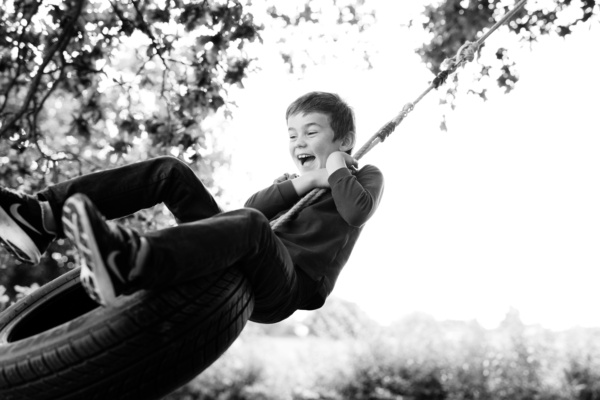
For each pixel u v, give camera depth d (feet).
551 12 17.03
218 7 16.22
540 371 37.14
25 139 17.67
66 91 17.58
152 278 6.68
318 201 9.66
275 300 8.62
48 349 7.04
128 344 7.01
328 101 10.46
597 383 36.45
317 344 41.32
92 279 6.45
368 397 38.52
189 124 17.29
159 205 17.79
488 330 39.04
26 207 8.14
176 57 17.24
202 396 38.60
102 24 16.67
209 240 7.09
